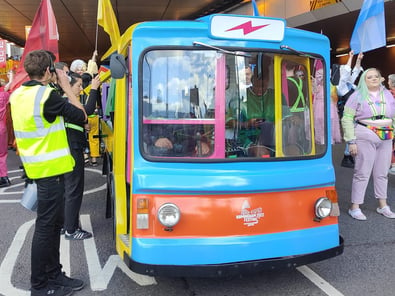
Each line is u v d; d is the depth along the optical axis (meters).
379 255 4.03
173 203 2.83
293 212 3.09
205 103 3.00
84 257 4.03
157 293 3.29
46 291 3.14
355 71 6.89
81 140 4.33
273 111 3.18
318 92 3.36
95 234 4.70
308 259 3.07
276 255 2.97
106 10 4.72
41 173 2.95
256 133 3.13
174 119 2.96
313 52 3.29
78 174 4.39
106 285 3.44
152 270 2.78
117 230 3.35
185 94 2.97
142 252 2.79
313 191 3.20
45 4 5.58
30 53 3.04
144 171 2.89
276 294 3.27
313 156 3.31
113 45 4.65
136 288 3.38
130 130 3.13
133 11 16.20
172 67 2.95
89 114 3.62
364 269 3.72
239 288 3.37
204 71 2.98
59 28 19.36
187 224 2.84
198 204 2.85
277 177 3.00
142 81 2.91
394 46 17.03
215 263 2.83
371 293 3.28
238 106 3.06
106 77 4.86
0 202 6.13
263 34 3.04
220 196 2.88
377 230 4.72
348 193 6.32
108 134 5.33
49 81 3.14
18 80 6.14
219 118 3.01
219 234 2.88
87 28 19.59
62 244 4.38
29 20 17.44
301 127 3.30
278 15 13.02
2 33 20.52
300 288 3.37
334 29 13.22
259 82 3.11
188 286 3.41
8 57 12.73
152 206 2.83
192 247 2.80
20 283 3.50
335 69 3.57
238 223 2.91
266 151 3.17
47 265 3.20
